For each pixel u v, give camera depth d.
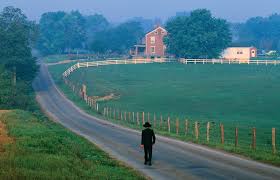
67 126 70.69
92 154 36.47
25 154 28.70
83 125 72.88
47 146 34.34
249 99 106.06
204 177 28.64
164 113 90.25
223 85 133.25
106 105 106.81
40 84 151.88
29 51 139.25
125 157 37.16
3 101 93.62
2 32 135.62
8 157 26.55
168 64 189.25
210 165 33.00
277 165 32.72
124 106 103.75
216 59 196.50
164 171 30.77
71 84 145.62
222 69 172.62
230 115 85.06
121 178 26.41
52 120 80.94
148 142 33.19
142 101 110.00
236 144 44.47
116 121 80.12
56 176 22.97
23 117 65.50
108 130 64.00
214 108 95.38
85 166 28.55
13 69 128.12
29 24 167.75
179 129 66.38
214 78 151.00
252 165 32.81
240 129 66.81
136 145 45.53
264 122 75.19
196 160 35.38
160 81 147.25
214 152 39.88
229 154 38.56
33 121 62.09
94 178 24.83
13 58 131.25
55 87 145.00
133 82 146.38
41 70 195.88
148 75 161.38
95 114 93.94
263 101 102.88
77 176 24.19
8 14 156.62
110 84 142.88
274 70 167.00
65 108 104.06
